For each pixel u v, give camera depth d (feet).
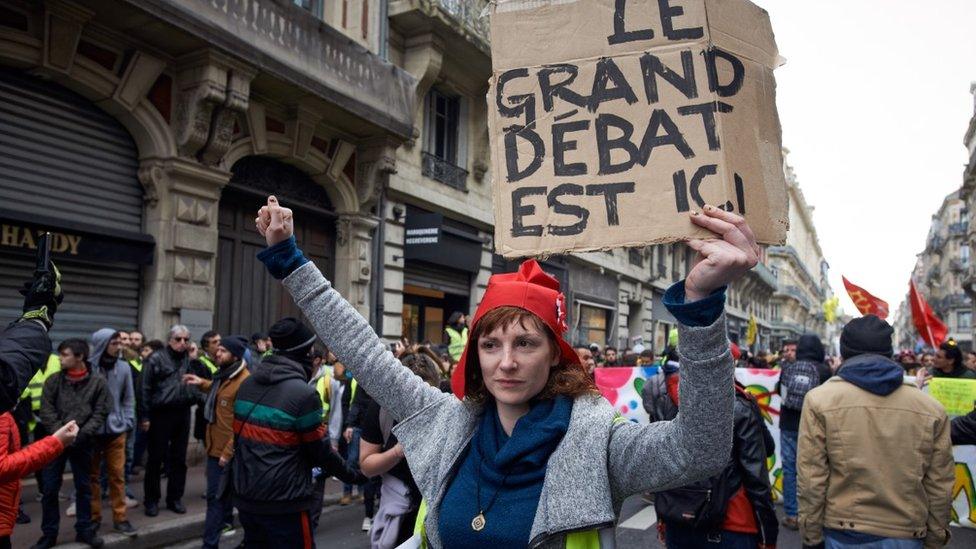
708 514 10.65
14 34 24.29
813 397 10.46
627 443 4.83
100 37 27.14
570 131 5.98
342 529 21.49
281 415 11.91
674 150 5.57
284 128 35.78
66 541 18.26
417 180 45.57
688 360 4.37
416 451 5.74
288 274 6.23
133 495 24.08
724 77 5.61
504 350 5.19
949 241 202.39
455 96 50.42
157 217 29.40
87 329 27.30
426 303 50.11
